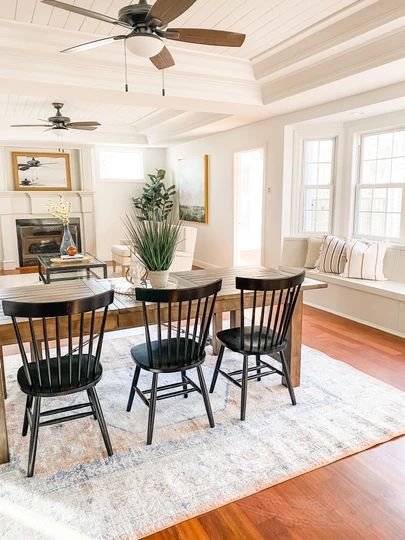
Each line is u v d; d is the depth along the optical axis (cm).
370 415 252
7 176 762
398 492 189
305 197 538
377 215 480
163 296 211
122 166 858
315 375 308
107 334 397
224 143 662
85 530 167
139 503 181
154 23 228
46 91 380
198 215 765
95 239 840
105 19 224
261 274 311
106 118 682
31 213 779
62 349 357
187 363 228
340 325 429
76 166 820
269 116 529
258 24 320
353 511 178
